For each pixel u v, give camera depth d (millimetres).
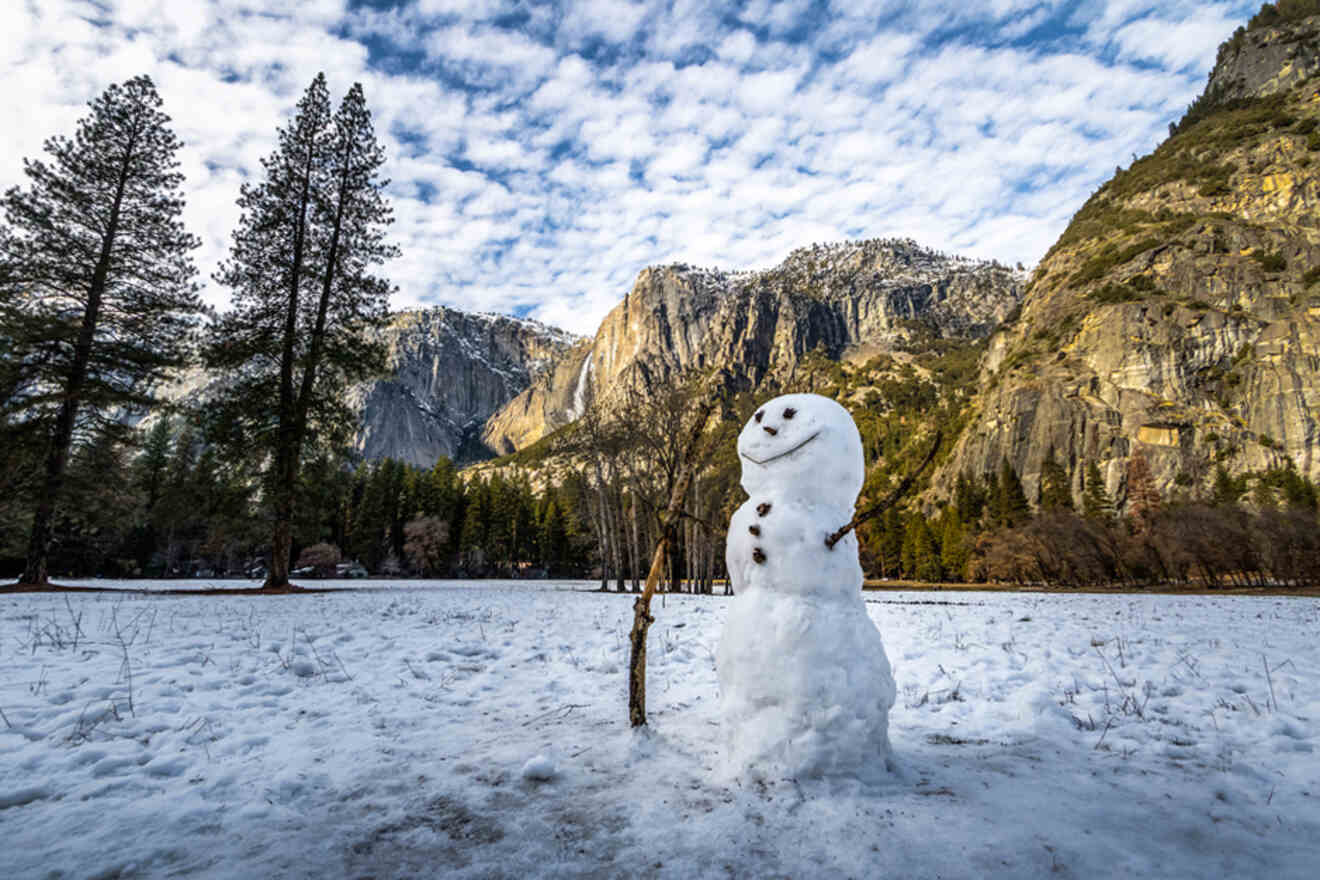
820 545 3156
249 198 19953
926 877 2117
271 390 19141
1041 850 2305
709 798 2779
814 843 2346
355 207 21156
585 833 2488
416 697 4891
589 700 4875
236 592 17219
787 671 2967
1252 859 2291
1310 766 3301
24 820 2637
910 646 7754
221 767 3283
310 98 21094
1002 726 4246
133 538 43500
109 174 20016
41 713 4105
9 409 17578
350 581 40000
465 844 2414
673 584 27109
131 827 2572
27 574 18047
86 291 19562
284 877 2178
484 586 31297
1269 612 13398
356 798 2877
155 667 5637
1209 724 4141
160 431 33938
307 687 5121
